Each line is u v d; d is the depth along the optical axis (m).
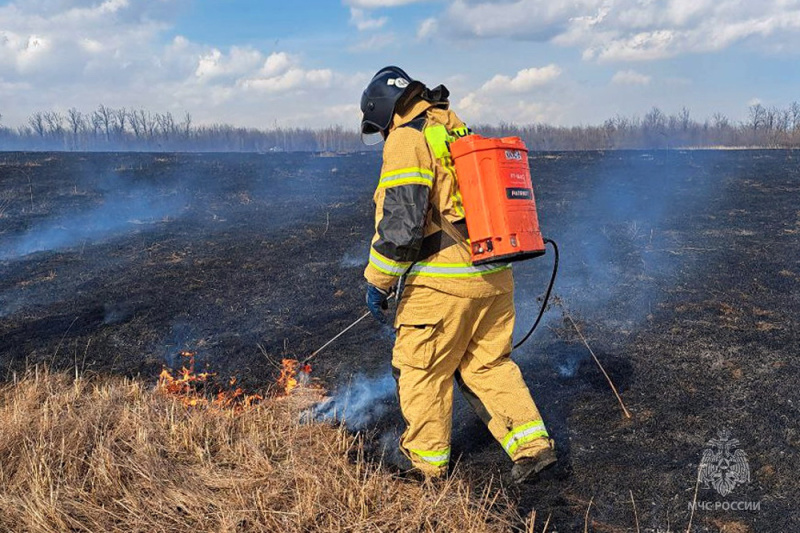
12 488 2.91
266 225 9.57
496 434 3.23
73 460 3.08
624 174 14.15
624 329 5.16
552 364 4.57
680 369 4.37
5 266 7.53
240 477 3.10
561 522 2.94
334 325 5.56
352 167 15.38
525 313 5.64
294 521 2.76
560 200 11.02
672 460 3.35
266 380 4.54
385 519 2.84
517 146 3.11
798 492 3.03
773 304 5.59
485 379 3.31
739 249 7.59
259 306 6.09
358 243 8.38
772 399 3.88
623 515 2.97
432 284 3.09
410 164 2.98
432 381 3.22
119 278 7.04
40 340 5.36
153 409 3.66
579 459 3.42
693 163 16.00
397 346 3.29
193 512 2.82
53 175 12.92
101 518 2.76
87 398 3.97
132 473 3.03
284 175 13.91
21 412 3.58
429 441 3.21
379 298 3.20
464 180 3.04
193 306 6.10
